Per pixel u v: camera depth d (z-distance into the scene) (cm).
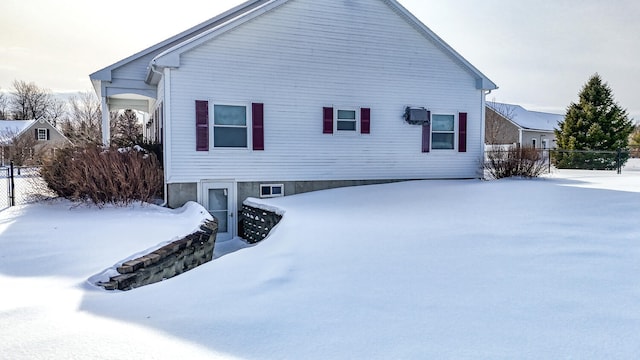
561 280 376
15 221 713
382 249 509
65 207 865
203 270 463
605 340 263
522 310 315
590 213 676
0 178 2081
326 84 1143
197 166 1021
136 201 920
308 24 1115
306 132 1127
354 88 1177
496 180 1298
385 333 283
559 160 2227
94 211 827
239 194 1068
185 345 269
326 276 418
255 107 1068
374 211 796
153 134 1442
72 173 893
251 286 398
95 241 583
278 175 1102
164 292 388
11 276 434
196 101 1012
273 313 326
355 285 387
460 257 461
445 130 1307
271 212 878
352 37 1166
